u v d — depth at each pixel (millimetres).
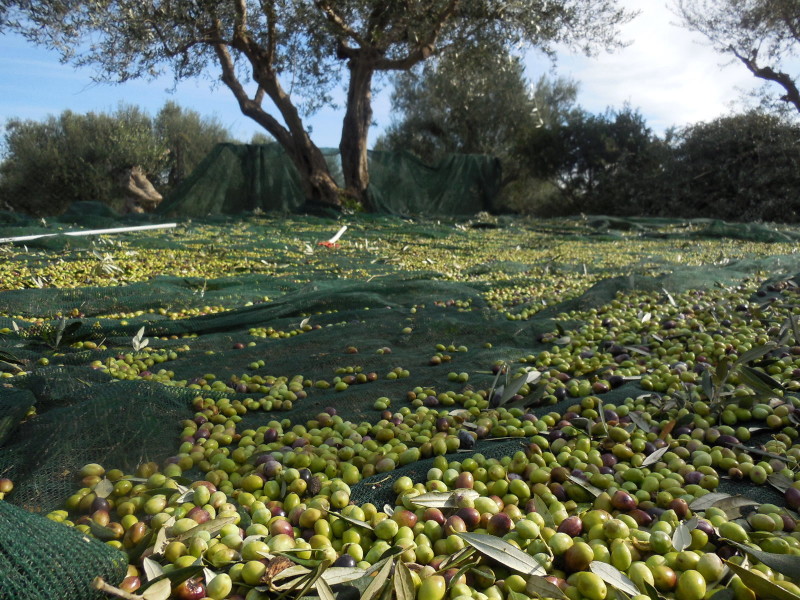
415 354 4891
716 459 2932
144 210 30375
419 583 1962
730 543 2166
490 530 2322
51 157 29219
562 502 2646
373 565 2006
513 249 12945
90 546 1934
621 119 27062
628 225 19141
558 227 18719
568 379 4156
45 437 2844
